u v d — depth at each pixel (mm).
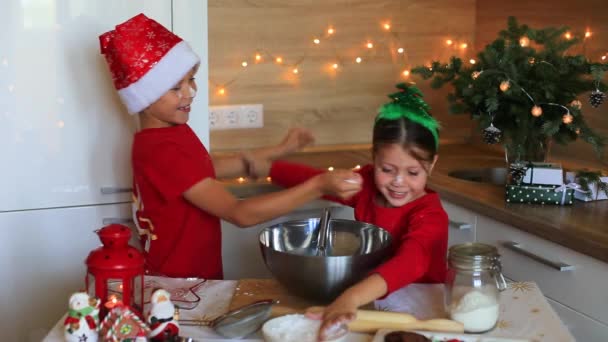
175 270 1744
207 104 2145
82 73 2023
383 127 1532
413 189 1559
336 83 2898
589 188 2043
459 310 1235
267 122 2838
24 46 1979
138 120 2072
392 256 1485
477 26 3010
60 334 1207
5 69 1979
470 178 2549
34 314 2113
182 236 1732
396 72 2969
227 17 2713
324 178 1512
